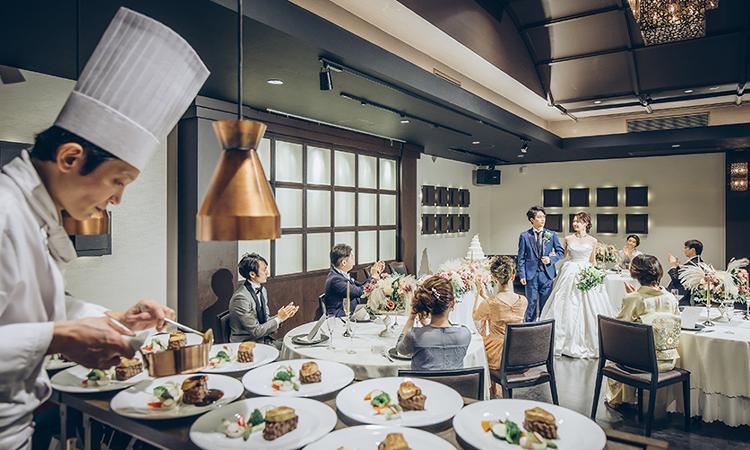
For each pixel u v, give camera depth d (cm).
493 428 129
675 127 721
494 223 1044
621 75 580
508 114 605
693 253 518
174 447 128
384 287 286
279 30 285
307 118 542
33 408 113
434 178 898
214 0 246
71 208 112
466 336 243
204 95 438
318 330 296
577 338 515
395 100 460
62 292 115
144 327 129
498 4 480
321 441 122
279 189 534
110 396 156
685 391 329
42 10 248
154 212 434
